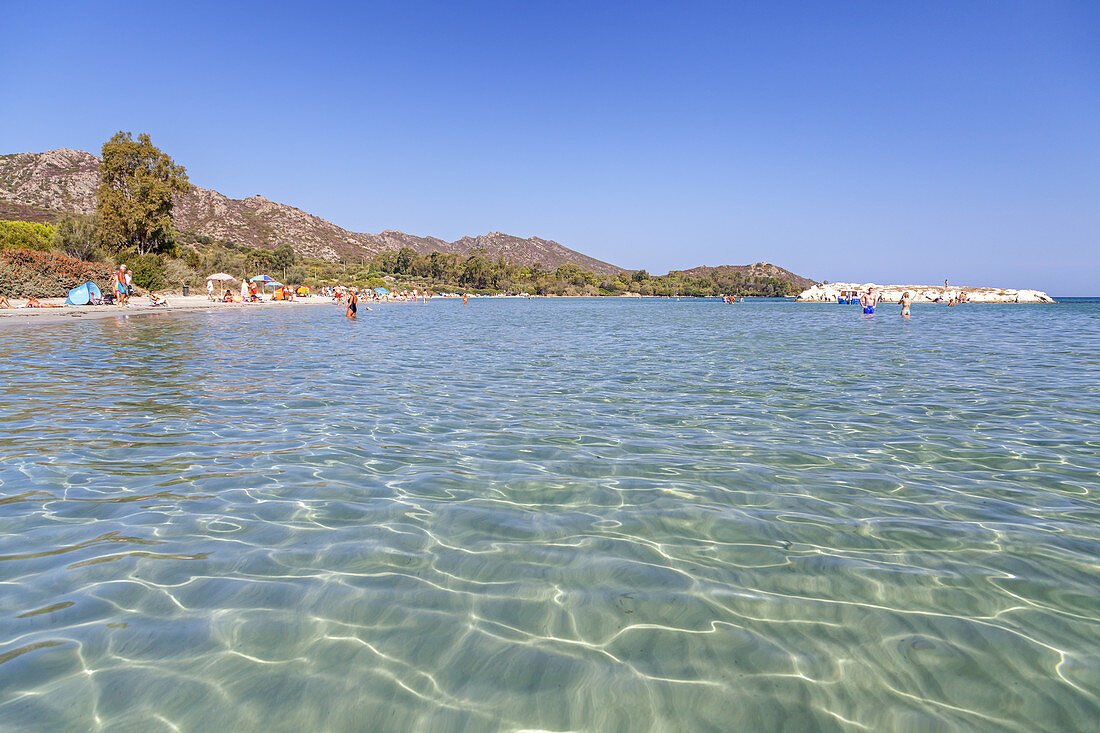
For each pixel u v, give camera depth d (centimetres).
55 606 287
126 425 663
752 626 282
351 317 3272
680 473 516
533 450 586
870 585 322
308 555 348
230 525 390
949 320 3812
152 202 4875
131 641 261
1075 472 524
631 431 670
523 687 238
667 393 928
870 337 2228
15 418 690
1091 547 370
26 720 211
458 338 2061
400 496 451
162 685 232
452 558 348
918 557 356
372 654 256
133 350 1401
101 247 4609
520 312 5316
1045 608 301
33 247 4759
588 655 259
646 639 271
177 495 445
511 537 379
